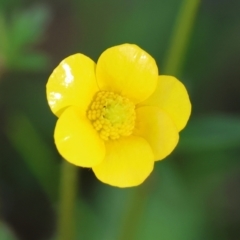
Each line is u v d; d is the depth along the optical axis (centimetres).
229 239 23
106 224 23
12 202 24
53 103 18
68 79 18
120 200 23
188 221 23
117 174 18
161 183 23
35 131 24
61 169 22
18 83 24
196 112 24
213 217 24
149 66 18
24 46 23
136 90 19
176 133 18
